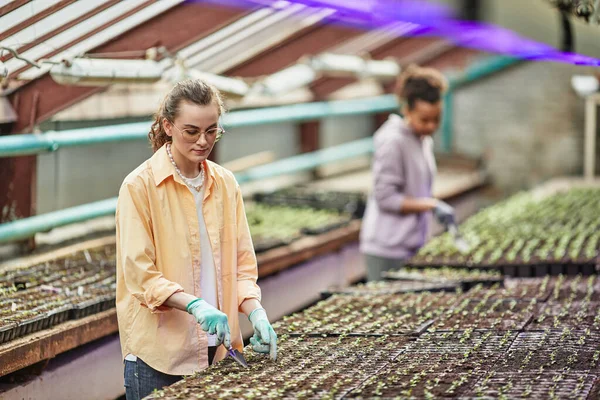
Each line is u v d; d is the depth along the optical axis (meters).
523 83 12.72
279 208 9.91
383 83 12.88
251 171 9.88
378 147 6.82
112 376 5.73
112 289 5.64
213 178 3.77
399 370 3.57
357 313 4.72
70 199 8.03
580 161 12.62
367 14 5.04
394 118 6.84
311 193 10.38
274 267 7.57
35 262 6.49
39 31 5.60
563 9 5.59
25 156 7.07
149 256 3.61
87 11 5.56
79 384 5.38
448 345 3.99
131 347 3.71
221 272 3.80
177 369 3.69
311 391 3.29
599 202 9.51
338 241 8.72
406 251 6.91
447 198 11.36
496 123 12.92
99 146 8.34
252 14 6.96
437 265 6.39
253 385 3.38
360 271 9.62
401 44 10.77
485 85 12.89
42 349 4.80
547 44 5.45
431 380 3.43
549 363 3.64
